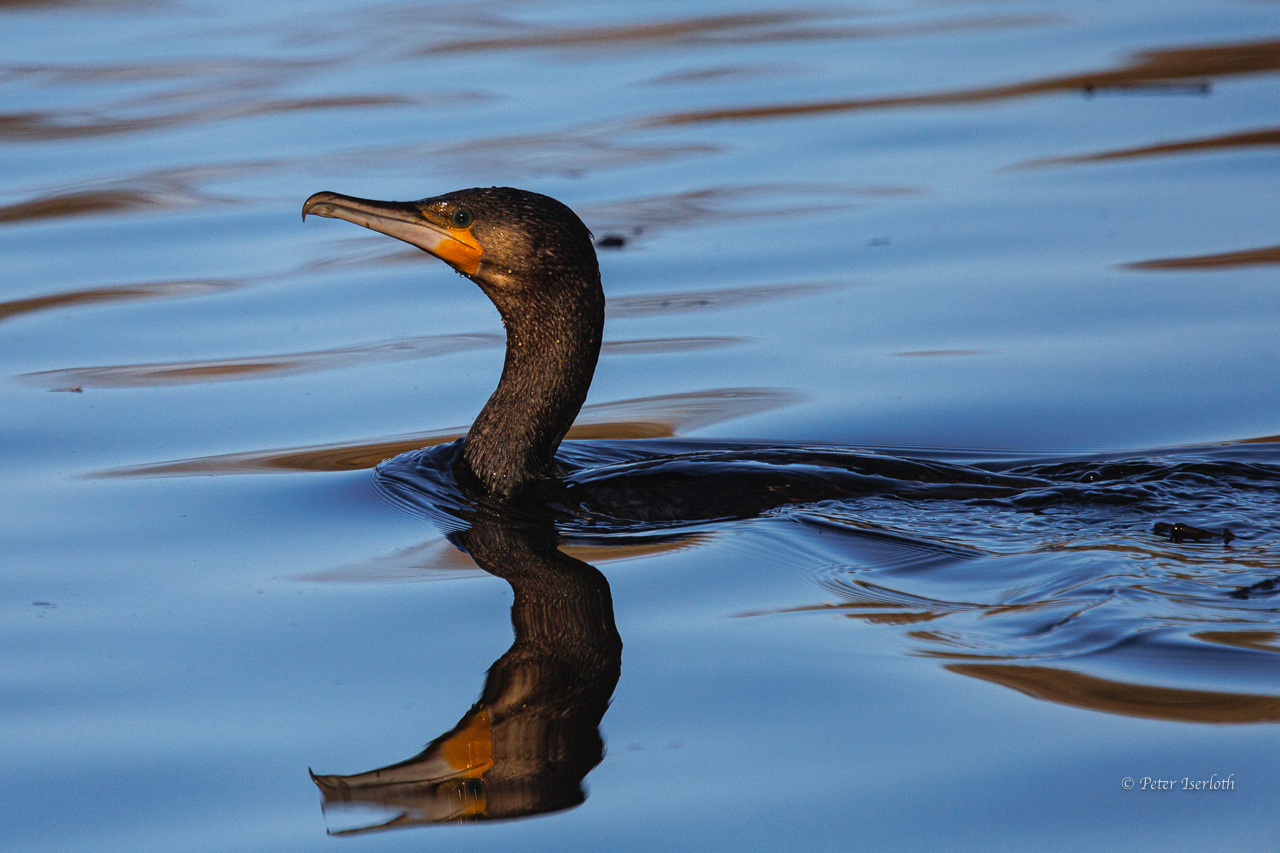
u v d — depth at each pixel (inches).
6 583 375.9
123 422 516.4
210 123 933.2
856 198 781.9
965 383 542.0
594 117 927.0
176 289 679.1
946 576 358.6
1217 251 671.8
